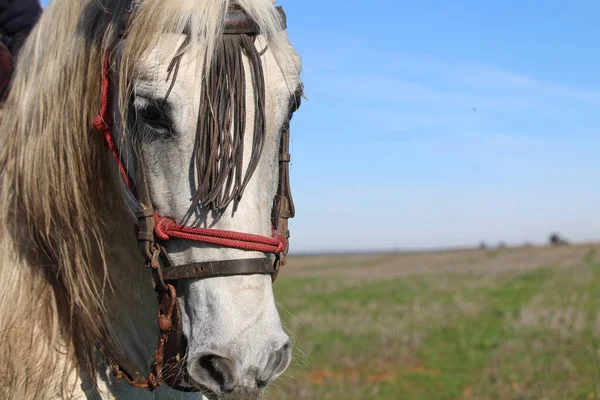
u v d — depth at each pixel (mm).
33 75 2410
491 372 8461
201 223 1991
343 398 7242
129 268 2363
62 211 2299
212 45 2000
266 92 2094
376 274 35875
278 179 2291
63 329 2332
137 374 2281
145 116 2039
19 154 2379
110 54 2219
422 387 7953
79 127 2305
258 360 1869
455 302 17078
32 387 2240
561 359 8711
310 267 55875
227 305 1924
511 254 51188
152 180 2066
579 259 37031
